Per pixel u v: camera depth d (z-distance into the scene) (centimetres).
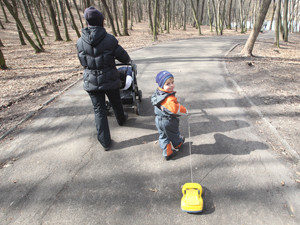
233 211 226
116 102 348
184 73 732
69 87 636
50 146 353
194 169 289
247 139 346
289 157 301
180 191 256
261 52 1291
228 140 346
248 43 1052
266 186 255
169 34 2681
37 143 362
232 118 415
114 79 309
